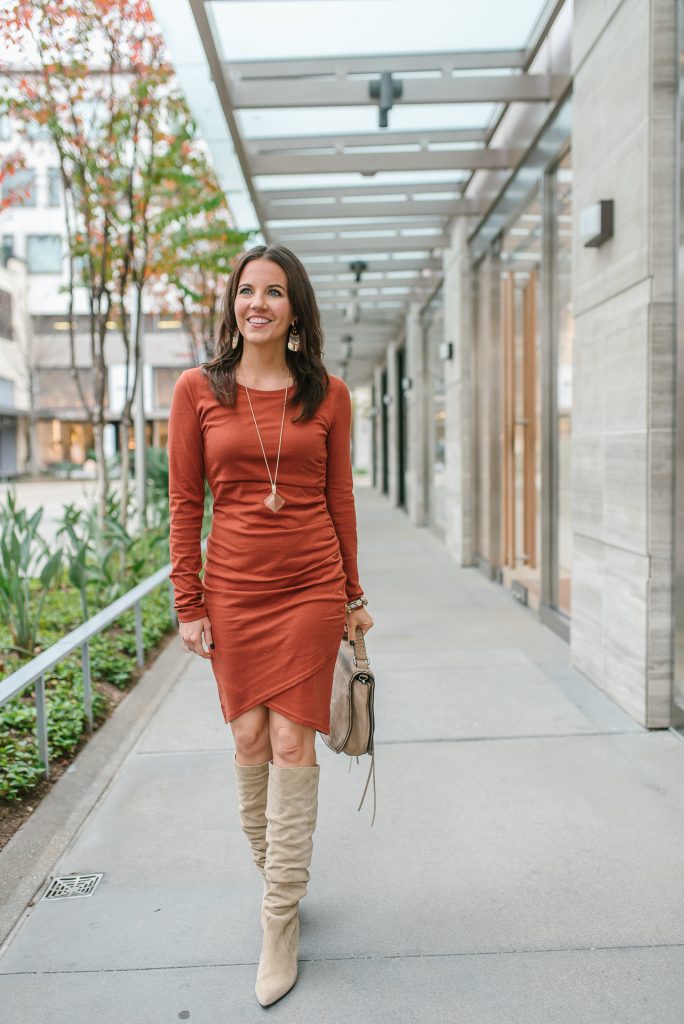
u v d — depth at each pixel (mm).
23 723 3332
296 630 1944
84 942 2055
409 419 13562
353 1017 1764
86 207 5973
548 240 5457
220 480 1986
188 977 1910
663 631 3412
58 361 36781
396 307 13328
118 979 1907
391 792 2902
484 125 6566
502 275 7168
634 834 2568
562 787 2918
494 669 4406
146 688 4230
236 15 4656
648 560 3385
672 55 3189
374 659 4672
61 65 5355
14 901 2234
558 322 5359
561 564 5496
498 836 2568
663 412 3320
